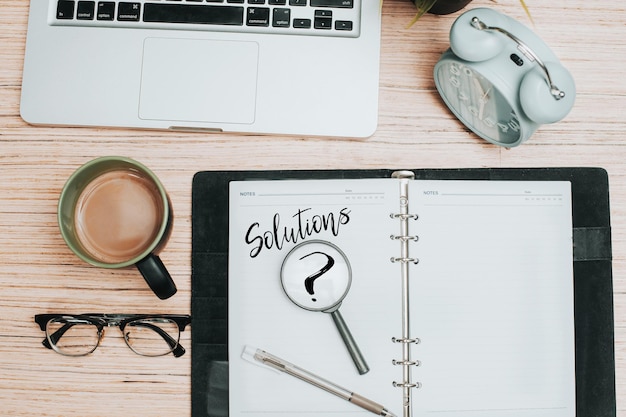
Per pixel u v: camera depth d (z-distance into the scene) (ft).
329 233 2.31
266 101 2.28
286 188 2.32
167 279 2.19
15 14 2.37
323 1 2.27
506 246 2.31
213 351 2.30
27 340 2.31
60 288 2.32
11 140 2.35
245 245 2.31
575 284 2.32
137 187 2.28
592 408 2.28
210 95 2.28
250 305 2.29
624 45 2.35
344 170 2.32
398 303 2.28
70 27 2.30
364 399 2.23
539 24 2.38
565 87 1.97
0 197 2.34
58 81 2.29
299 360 2.28
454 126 2.35
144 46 2.29
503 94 2.00
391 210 2.30
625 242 2.33
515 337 2.29
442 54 2.20
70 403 2.30
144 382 2.30
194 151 2.35
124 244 2.25
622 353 2.31
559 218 2.32
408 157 2.34
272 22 2.27
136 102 2.28
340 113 2.28
